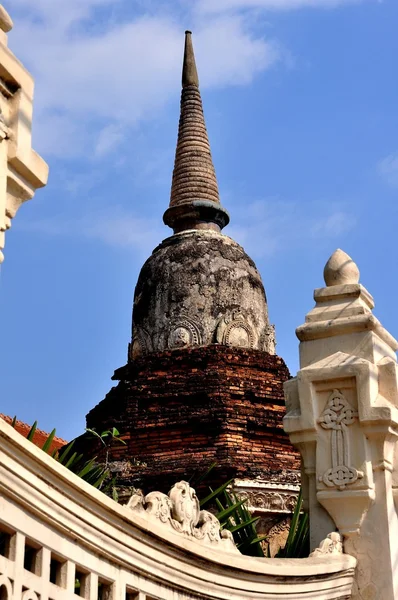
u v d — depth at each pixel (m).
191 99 31.95
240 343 27.67
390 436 11.40
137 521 8.23
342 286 11.97
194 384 26.42
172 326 27.69
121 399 26.70
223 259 28.42
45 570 7.28
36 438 29.14
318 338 11.87
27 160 6.82
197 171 30.62
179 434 25.92
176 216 29.86
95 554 7.90
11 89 6.79
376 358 11.64
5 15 6.80
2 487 6.81
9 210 6.82
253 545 13.34
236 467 24.91
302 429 11.52
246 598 9.76
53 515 7.31
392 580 11.08
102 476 13.19
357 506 11.26
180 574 8.89
